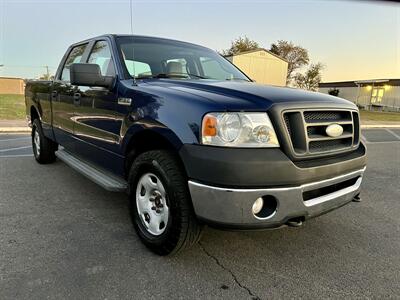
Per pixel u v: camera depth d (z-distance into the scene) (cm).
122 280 245
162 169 260
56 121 478
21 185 454
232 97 248
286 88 296
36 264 260
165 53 381
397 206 432
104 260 271
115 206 388
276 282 251
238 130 227
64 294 226
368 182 553
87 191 436
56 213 362
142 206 295
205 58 413
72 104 413
